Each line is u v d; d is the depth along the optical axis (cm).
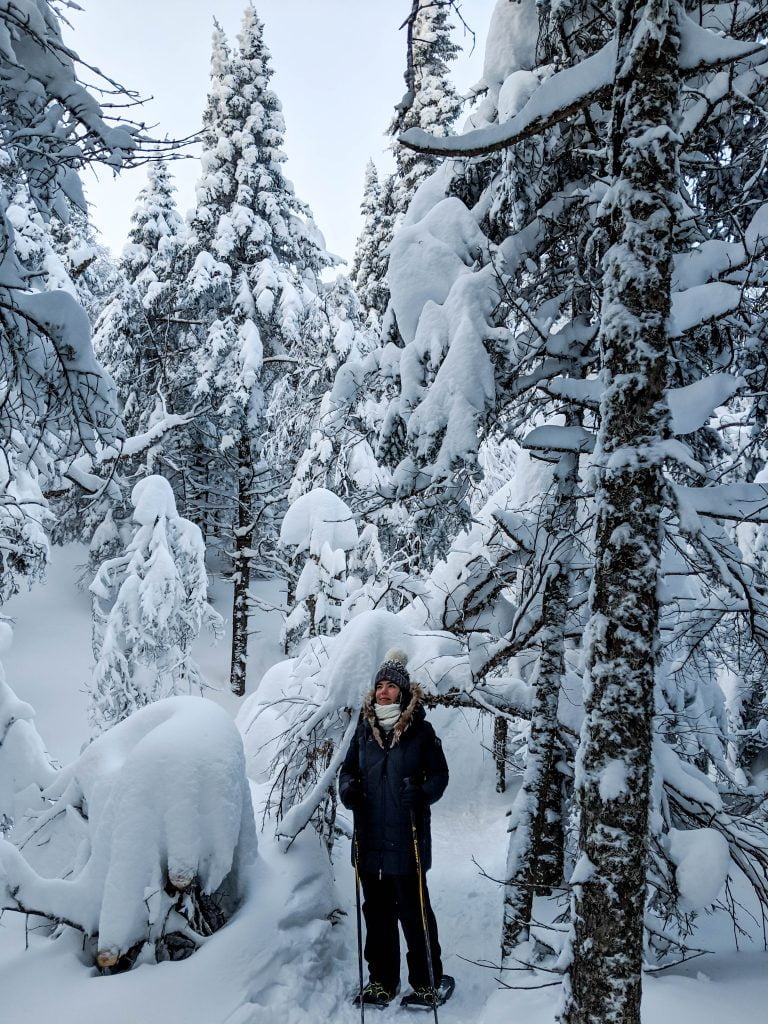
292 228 1912
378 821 393
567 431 376
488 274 458
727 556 294
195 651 1895
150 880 364
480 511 805
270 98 1853
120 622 1364
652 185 257
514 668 641
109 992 333
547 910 454
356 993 382
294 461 1719
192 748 386
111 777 412
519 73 460
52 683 1655
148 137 434
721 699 660
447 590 632
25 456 621
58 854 425
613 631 256
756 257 299
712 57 254
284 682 654
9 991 339
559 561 434
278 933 384
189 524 1443
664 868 355
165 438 1670
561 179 486
